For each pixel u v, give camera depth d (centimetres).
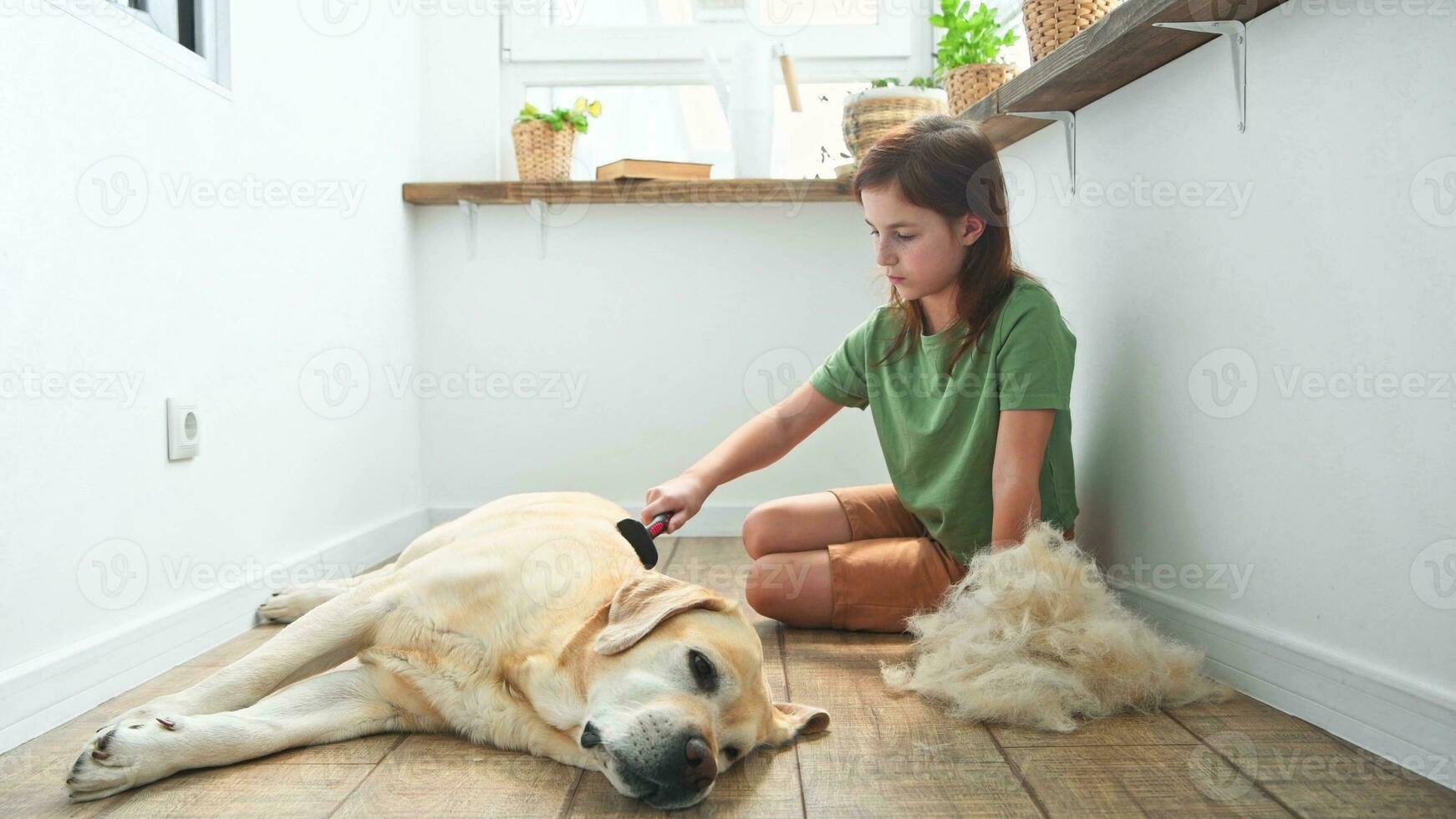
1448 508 108
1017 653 138
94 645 142
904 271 165
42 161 135
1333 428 125
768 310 294
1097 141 187
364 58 254
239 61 190
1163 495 164
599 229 293
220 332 182
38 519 133
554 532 140
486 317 294
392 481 271
